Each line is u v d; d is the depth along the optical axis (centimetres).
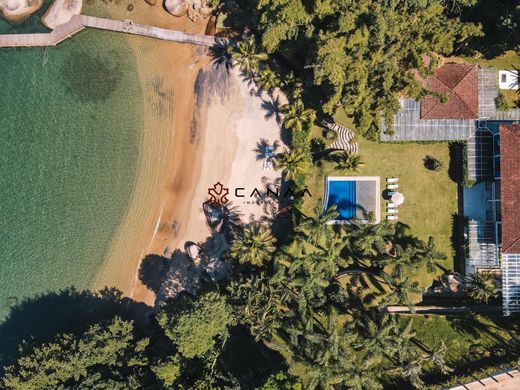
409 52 3912
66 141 4856
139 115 4822
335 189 4469
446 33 3862
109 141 4838
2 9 4822
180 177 4781
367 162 4469
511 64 4391
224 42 4706
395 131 4278
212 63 4762
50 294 4828
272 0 3856
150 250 4781
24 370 4091
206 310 3831
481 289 4147
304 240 4353
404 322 4331
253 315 3981
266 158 4697
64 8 4797
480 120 4278
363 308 4356
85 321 4788
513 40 4072
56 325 4806
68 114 4866
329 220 4288
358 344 3925
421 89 3925
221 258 4712
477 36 4119
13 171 4881
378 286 4388
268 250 4247
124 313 4772
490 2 4081
